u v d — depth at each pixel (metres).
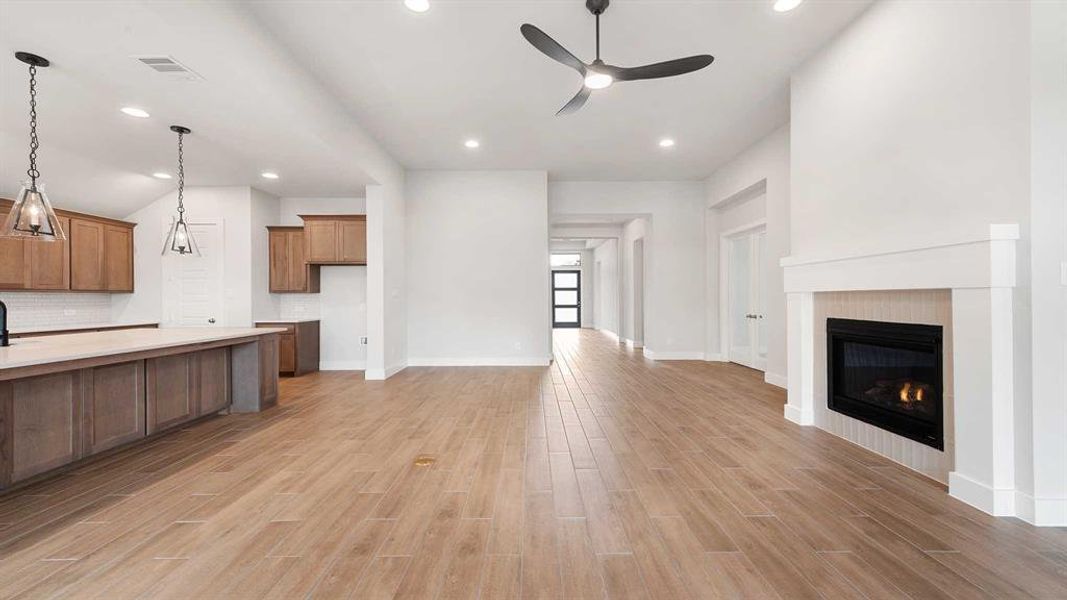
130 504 2.33
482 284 6.86
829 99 3.34
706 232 7.41
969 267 2.21
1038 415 2.04
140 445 3.27
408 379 5.85
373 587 1.65
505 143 5.62
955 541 1.93
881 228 2.85
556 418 3.95
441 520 2.15
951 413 2.44
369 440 3.37
